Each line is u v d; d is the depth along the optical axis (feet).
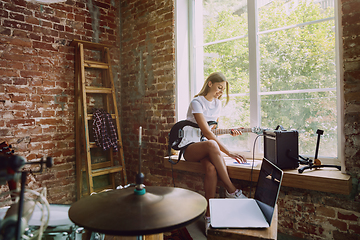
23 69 8.85
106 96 10.87
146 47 10.61
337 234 6.09
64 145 9.79
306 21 7.32
